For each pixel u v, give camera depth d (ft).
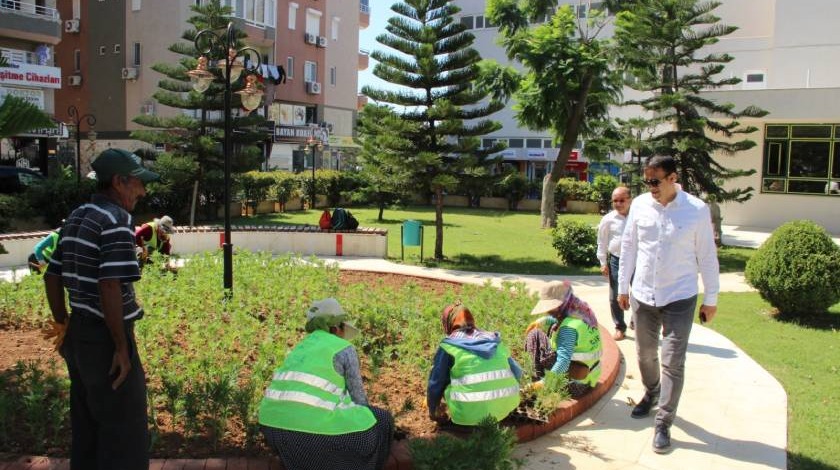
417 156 45.21
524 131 144.36
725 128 53.67
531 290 30.68
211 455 12.88
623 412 17.26
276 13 116.78
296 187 87.71
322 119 131.03
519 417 15.40
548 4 70.64
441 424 14.60
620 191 24.12
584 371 17.01
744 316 29.96
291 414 11.05
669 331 15.15
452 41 47.42
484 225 74.74
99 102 110.32
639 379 20.11
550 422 15.71
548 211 72.18
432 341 19.65
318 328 12.35
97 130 110.83
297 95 124.26
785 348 24.14
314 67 128.57
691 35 53.01
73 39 112.06
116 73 107.65
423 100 47.75
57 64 114.62
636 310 16.22
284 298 23.72
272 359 16.96
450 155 48.21
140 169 11.22
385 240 47.78
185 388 14.60
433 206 103.71
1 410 12.84
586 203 97.55
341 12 135.54
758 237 65.16
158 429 13.44
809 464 14.33
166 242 33.22
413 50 46.65
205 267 30.40
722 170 53.88
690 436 15.76
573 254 46.09
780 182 72.18
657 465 14.16
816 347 24.35
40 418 13.01
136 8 104.22
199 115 99.40
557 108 64.34
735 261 49.78
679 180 53.88
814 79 77.61
